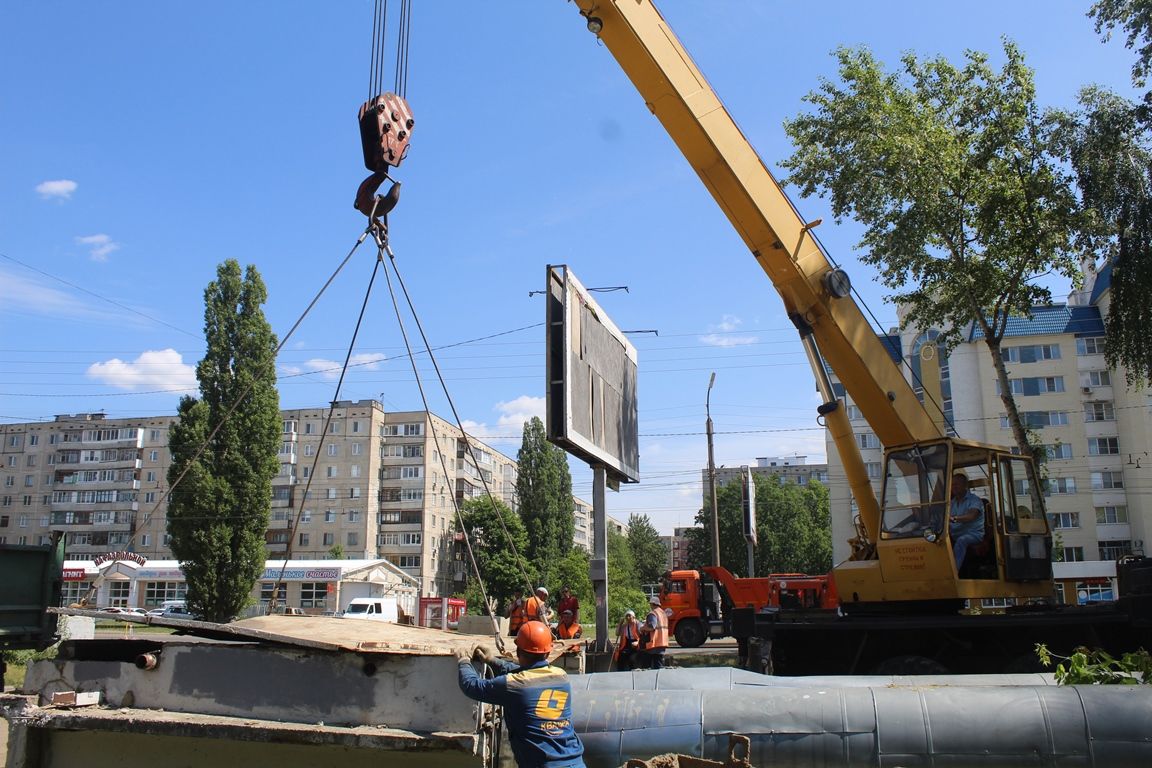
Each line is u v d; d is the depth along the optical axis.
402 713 4.33
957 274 19.64
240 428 35.41
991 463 11.05
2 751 7.70
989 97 19.66
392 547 74.06
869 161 19.72
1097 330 53.88
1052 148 18.80
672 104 10.57
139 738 4.62
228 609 34.03
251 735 4.23
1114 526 51.50
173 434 35.16
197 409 35.16
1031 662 10.30
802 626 11.02
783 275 11.44
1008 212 19.36
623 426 17.39
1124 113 18.09
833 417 12.32
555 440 13.27
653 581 113.62
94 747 4.64
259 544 35.03
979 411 54.44
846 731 5.33
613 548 94.19
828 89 20.77
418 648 4.52
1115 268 18.59
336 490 75.00
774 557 74.88
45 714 4.54
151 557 80.00
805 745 5.30
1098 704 5.36
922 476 11.07
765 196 11.19
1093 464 52.41
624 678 6.18
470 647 4.80
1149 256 17.72
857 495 12.28
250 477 34.97
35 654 12.73
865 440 55.12
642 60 10.33
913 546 10.82
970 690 5.55
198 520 34.06
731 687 5.91
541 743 4.32
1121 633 10.27
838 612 12.06
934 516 10.82
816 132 20.64
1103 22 17.45
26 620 12.30
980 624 10.34
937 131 19.30
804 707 5.45
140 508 81.44
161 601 59.34
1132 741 5.18
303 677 4.50
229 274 36.72
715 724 5.42
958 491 11.10
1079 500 52.16
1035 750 5.21
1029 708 5.36
